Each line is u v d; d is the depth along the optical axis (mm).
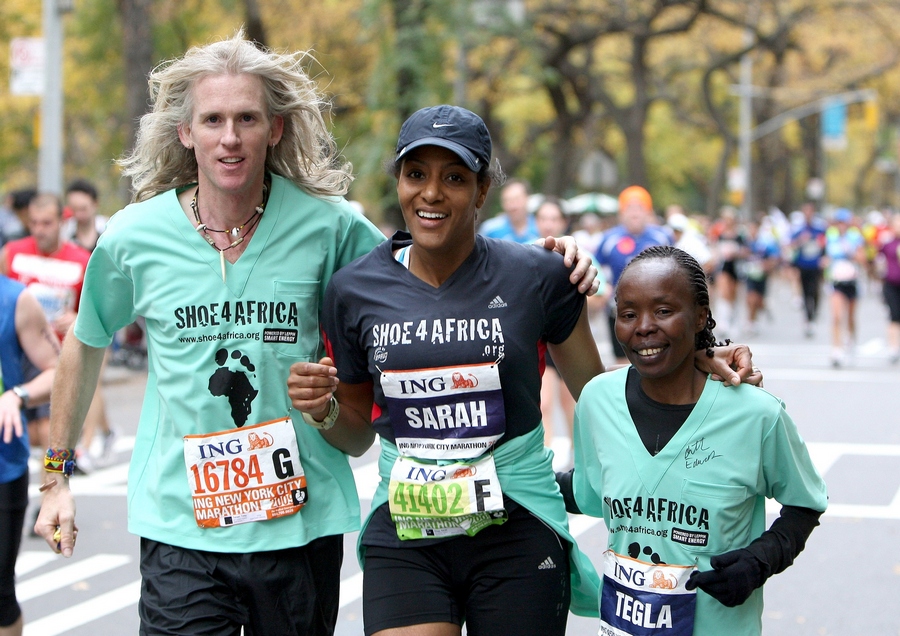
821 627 6508
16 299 5660
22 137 38031
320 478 4180
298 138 4270
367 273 3955
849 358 19656
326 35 28969
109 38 30469
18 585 7562
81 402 4395
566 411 10500
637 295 3682
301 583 4102
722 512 3697
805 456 3820
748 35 42844
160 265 4090
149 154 4270
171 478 4082
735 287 23859
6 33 31531
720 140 60969
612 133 54812
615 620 3832
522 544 3857
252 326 4062
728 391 3736
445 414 3822
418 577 3879
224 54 4047
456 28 22312
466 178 3752
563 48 34781
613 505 3855
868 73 48531
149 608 4027
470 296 3850
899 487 9859
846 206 103750
